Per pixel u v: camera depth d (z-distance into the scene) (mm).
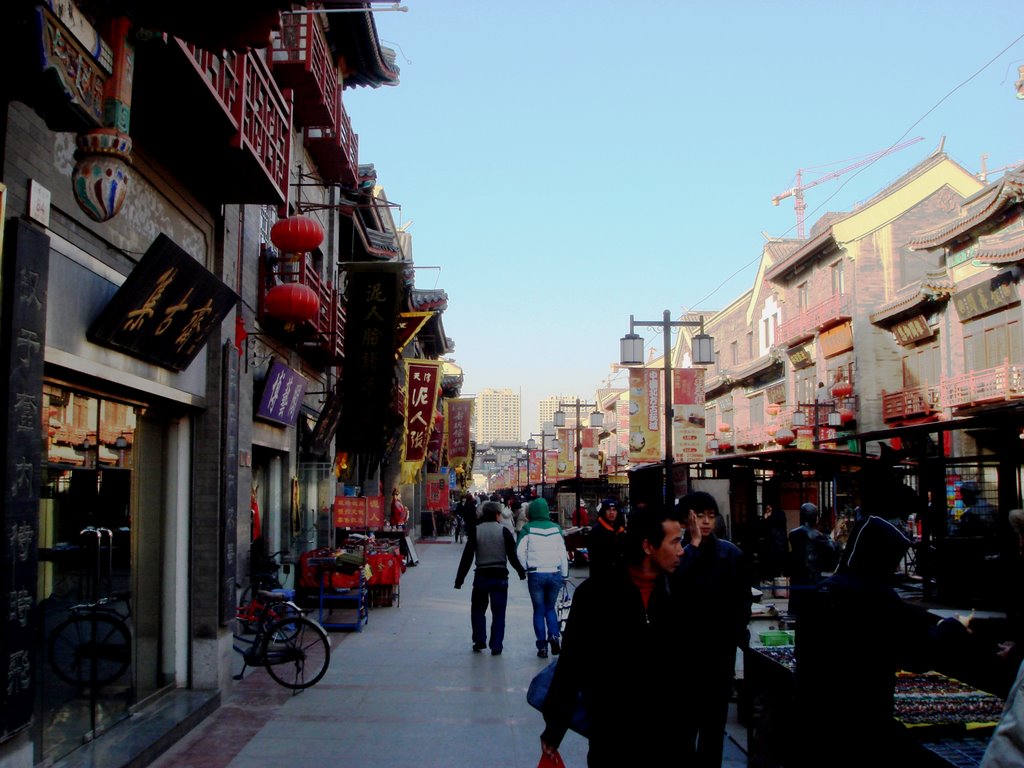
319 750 6578
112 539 6648
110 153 4359
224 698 8039
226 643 8156
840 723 3777
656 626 3617
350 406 15523
